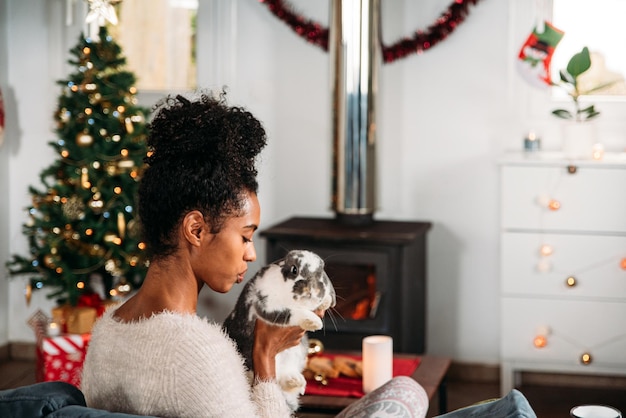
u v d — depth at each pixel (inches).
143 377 53.9
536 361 155.7
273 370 65.3
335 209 163.3
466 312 173.6
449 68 169.8
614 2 163.9
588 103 165.5
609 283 151.0
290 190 178.9
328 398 109.9
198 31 178.9
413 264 156.3
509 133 168.6
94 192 165.8
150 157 57.3
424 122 171.8
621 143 164.4
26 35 182.9
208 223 56.1
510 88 167.6
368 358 110.9
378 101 161.0
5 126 184.4
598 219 150.3
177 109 57.3
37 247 169.9
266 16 175.8
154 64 182.4
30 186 170.7
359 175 160.9
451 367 174.6
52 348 149.2
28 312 187.0
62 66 183.0
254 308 68.2
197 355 53.4
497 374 173.0
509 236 154.1
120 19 182.2
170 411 53.4
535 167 151.3
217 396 53.0
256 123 59.7
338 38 158.2
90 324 156.8
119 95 167.0
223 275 57.1
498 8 166.7
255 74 177.6
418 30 169.5
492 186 170.2
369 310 156.3
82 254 167.5
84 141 164.6
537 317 154.5
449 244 173.2
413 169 173.2
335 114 160.6
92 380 57.6
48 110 183.2
